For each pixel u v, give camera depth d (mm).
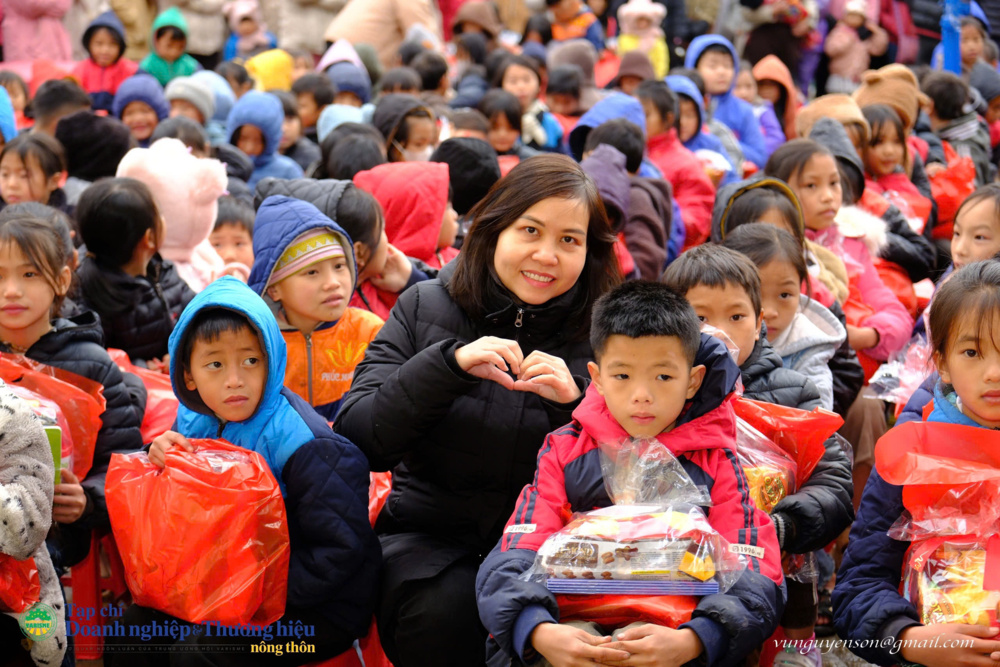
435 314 2574
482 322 2529
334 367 3133
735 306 2596
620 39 9945
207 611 2166
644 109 5863
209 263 4102
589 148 4953
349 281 2988
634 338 2004
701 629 1925
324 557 2289
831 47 10242
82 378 2721
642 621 1983
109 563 3252
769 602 2000
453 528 2529
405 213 3865
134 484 2232
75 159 4758
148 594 2215
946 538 2086
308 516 2299
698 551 1969
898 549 2221
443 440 2469
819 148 4125
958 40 8852
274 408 2375
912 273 4602
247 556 2166
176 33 8023
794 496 2412
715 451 2146
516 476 2465
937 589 2043
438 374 2250
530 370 2229
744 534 2072
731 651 1957
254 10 9602
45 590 2330
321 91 7117
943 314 2129
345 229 3350
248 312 2287
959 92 7020
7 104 5230
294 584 2277
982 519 2045
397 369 2502
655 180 4828
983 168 7066
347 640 2412
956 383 2115
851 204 4676
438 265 4016
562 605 2037
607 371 2053
